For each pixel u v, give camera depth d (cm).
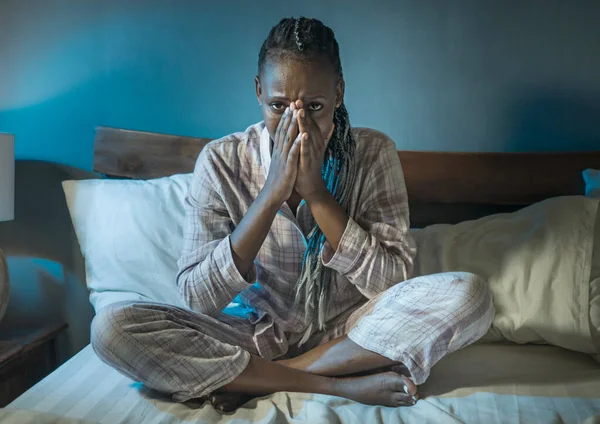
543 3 209
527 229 179
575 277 165
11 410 122
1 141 194
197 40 218
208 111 220
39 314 229
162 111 221
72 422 119
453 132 216
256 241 140
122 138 215
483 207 214
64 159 224
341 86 143
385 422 124
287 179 135
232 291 144
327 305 155
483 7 211
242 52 217
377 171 153
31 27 220
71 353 229
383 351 136
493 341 170
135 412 126
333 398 133
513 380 145
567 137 212
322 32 134
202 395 133
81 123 223
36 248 227
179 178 203
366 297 158
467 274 140
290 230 150
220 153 155
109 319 131
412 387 130
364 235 142
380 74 215
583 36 208
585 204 175
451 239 183
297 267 153
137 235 189
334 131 148
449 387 141
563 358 162
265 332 151
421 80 214
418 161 208
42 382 142
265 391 136
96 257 191
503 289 168
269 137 152
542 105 212
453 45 212
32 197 225
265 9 215
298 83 130
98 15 219
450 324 135
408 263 147
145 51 219
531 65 211
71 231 225
